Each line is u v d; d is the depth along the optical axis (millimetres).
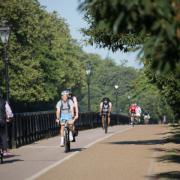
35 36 122875
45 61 132125
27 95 116938
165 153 31594
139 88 67938
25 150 36844
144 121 119500
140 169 24641
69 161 28875
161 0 9586
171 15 9664
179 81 34094
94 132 58844
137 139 44781
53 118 55344
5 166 27156
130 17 9852
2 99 29359
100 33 35125
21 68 115062
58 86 148000
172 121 75438
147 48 10164
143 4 9609
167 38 9875
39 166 26922
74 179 21859
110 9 10094
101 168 25344
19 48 117125
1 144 28984
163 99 55562
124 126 77375
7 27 39906
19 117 41562
